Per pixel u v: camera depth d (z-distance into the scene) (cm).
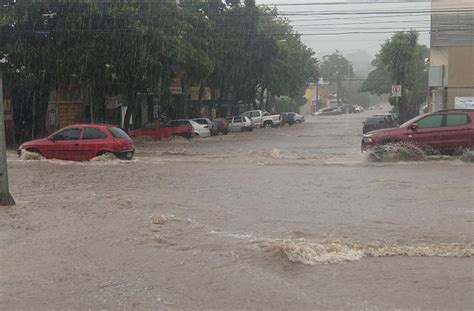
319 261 710
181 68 4025
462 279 635
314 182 1444
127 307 562
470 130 1808
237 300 580
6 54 2912
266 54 5034
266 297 588
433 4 3847
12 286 630
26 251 782
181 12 3466
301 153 2450
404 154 1850
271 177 1562
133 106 3744
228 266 699
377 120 3628
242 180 1509
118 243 820
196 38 3712
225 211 1057
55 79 3044
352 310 546
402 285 617
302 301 573
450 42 3828
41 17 2889
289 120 6066
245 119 4734
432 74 3406
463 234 844
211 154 2450
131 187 1397
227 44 4709
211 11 4616
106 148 2006
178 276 662
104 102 3775
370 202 1137
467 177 1461
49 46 2906
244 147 2925
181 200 1188
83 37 2905
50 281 648
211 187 1384
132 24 2925
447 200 1141
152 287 624
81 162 1981
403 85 5341
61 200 1191
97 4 2889
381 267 684
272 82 5847
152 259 735
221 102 5700
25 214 1037
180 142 3384
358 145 2967
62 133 2041
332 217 988
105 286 629
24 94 3231
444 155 1836
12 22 2867
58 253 771
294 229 893
